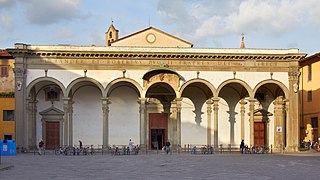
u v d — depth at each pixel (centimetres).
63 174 2598
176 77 5044
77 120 5347
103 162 3600
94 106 5381
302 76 6350
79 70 4978
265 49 5166
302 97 6344
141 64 5034
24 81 4906
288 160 3784
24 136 4884
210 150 4956
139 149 5025
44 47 4956
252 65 5134
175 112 5419
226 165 3259
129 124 5400
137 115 5416
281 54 5128
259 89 5506
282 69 5178
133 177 2427
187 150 5341
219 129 5469
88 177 2428
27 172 2717
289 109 5159
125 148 4906
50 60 4956
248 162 3556
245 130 5472
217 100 5072
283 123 5447
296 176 2462
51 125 5319
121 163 3484
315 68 5962
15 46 4903
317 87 5888
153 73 5025
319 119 5794
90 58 4991
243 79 5122
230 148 5288
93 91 5388
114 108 5397
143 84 5031
